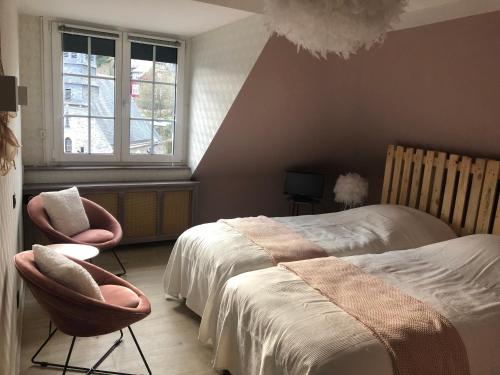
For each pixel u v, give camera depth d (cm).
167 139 488
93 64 430
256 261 290
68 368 262
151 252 465
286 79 376
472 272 278
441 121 353
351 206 495
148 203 461
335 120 444
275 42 333
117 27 427
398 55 327
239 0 279
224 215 530
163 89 471
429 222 376
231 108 398
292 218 404
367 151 470
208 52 427
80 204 366
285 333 202
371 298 229
